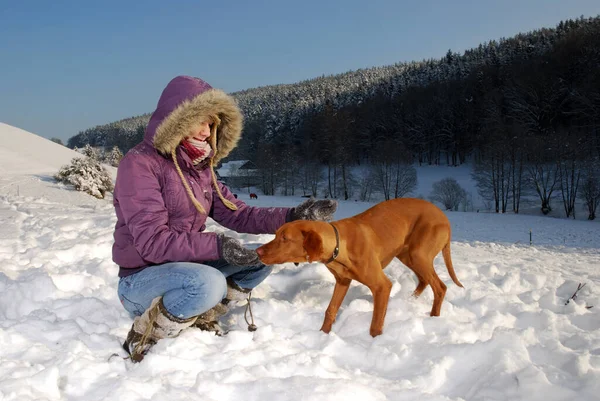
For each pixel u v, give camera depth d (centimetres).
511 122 5666
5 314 378
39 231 774
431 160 6912
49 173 2569
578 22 7675
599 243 2333
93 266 502
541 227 3098
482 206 4634
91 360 269
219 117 328
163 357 269
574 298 439
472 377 269
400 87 8862
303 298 414
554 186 4231
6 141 3109
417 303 383
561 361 278
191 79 312
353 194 5966
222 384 241
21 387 228
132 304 307
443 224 377
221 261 336
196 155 316
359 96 9125
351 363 295
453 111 6662
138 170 294
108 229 750
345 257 328
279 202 5425
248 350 286
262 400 232
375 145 7119
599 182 3766
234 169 7300
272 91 13912
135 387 236
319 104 8744
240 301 390
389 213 366
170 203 308
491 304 385
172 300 284
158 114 304
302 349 303
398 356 290
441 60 9631
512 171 4359
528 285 482
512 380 251
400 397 243
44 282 407
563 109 5497
